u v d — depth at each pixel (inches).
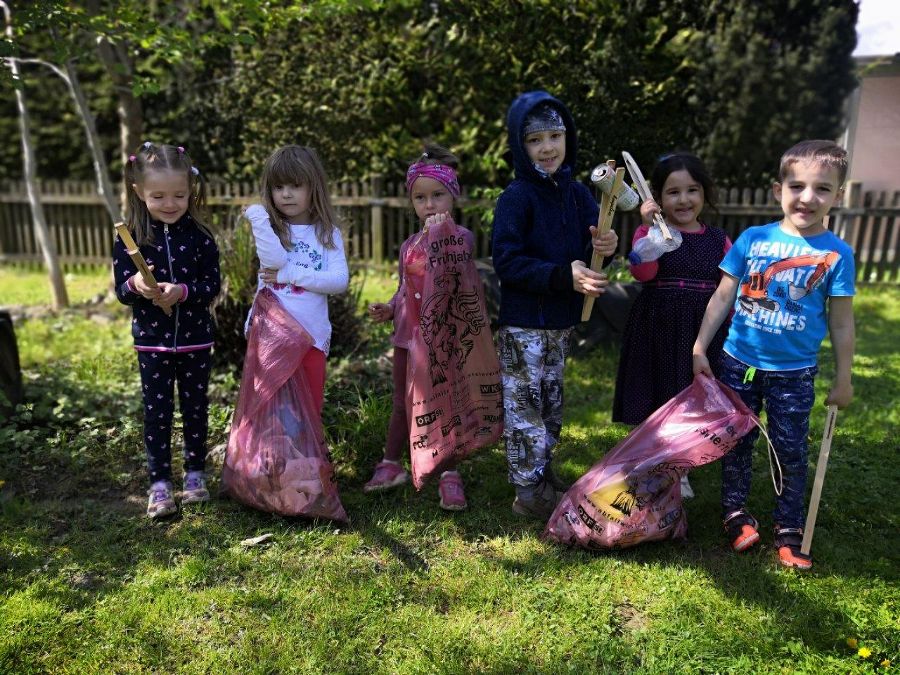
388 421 151.2
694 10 317.4
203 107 384.5
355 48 347.3
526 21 314.8
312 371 127.0
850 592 102.7
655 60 314.8
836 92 313.6
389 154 345.7
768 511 125.8
